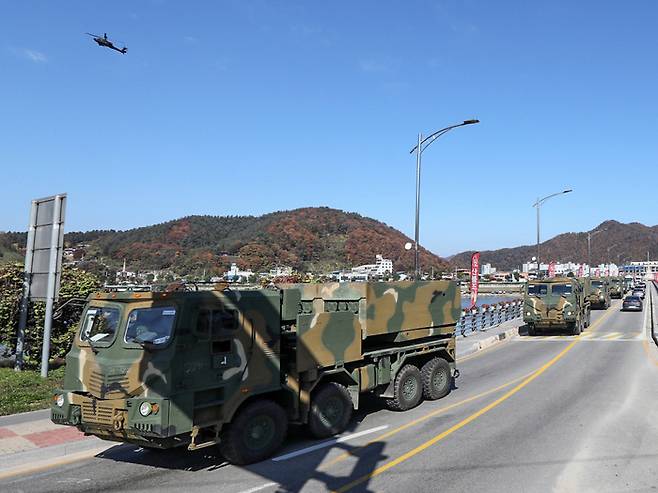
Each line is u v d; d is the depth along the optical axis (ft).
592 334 88.94
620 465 24.68
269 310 26.96
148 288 28.09
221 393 24.62
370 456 26.48
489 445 28.12
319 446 28.32
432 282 39.91
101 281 52.44
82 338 24.91
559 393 41.86
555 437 29.48
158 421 22.04
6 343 47.39
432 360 40.09
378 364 34.71
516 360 61.36
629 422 32.55
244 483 22.94
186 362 23.16
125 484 23.13
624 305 143.74
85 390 23.72
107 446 28.37
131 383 22.54
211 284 29.40
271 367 26.81
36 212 44.98
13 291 47.32
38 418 32.42
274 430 26.61
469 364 59.26
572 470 24.08
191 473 24.43
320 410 29.45
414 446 28.09
